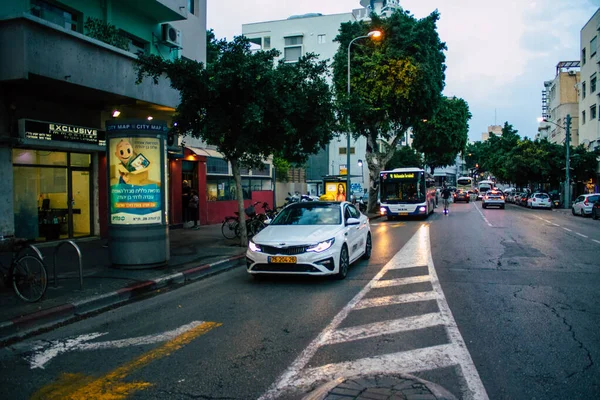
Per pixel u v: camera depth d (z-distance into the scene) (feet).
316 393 12.33
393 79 90.17
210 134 39.42
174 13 52.21
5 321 19.99
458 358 15.79
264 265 28.58
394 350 16.69
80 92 40.98
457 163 432.66
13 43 33.78
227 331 19.40
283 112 40.27
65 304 22.81
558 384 13.71
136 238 31.63
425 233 60.13
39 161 42.91
